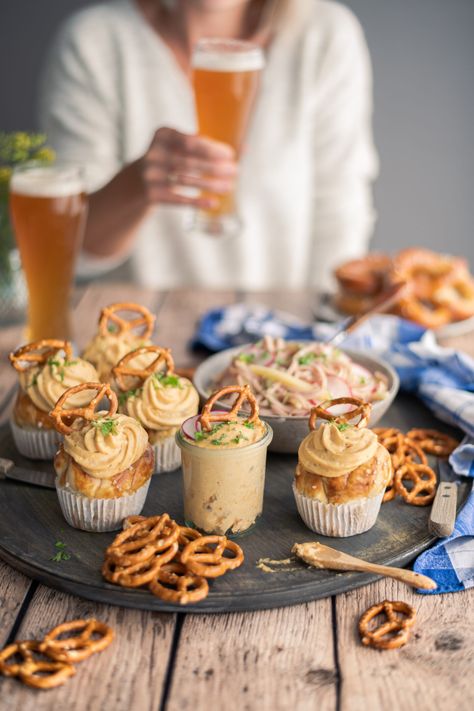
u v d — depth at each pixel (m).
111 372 1.53
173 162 2.16
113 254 2.56
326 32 3.08
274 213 3.13
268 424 1.45
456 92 3.99
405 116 4.05
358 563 1.19
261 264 3.20
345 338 1.96
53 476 1.49
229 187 2.14
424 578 1.15
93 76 3.04
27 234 1.86
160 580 1.19
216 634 1.12
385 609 1.16
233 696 1.01
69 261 1.92
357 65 3.16
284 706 0.99
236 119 2.06
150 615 1.16
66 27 3.07
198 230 2.25
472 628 1.13
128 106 3.05
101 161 3.09
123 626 1.13
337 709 0.98
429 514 1.36
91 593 1.18
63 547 1.28
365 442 1.29
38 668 1.04
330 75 3.10
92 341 1.68
